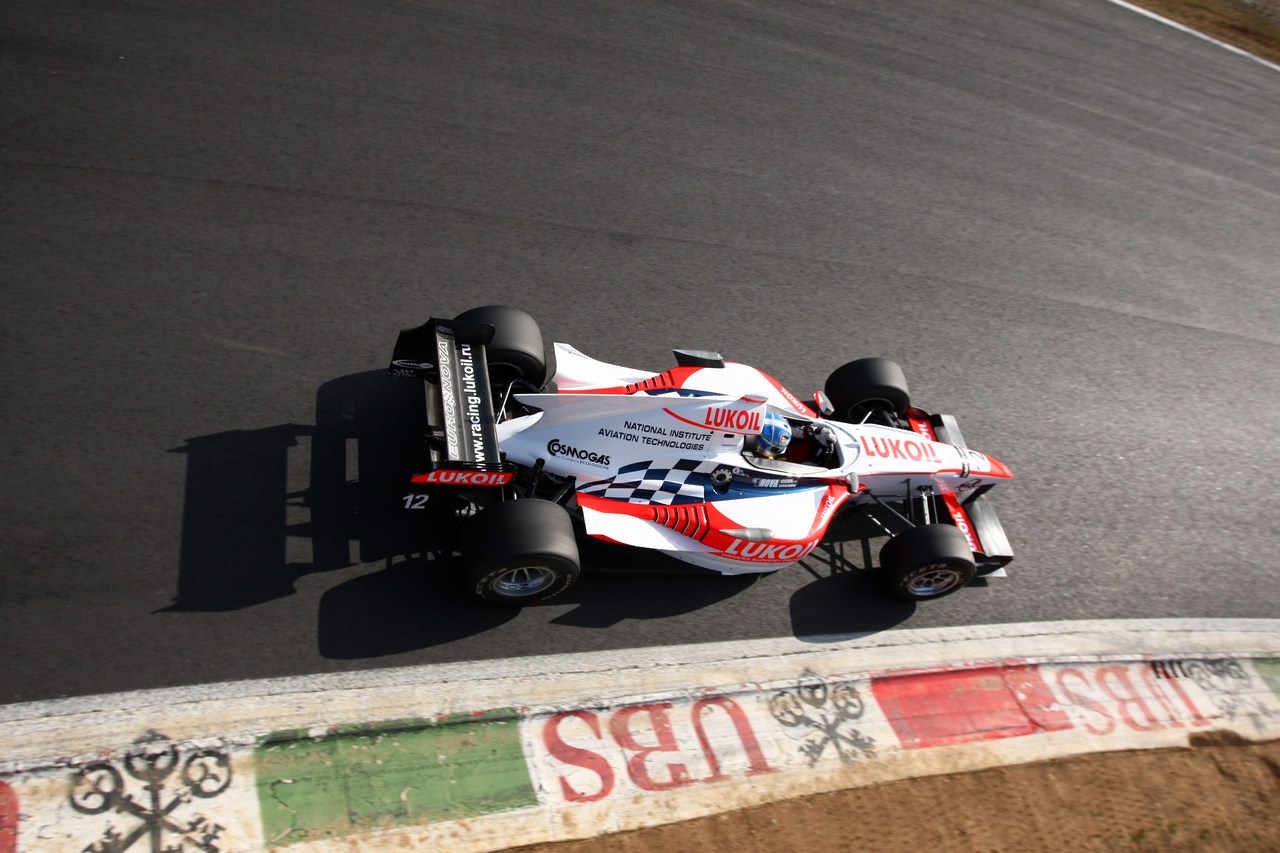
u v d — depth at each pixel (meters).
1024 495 33.84
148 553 23.64
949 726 26.22
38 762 18.77
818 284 39.22
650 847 21.28
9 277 29.14
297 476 26.42
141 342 28.59
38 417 25.72
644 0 52.16
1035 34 63.84
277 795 19.80
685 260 38.16
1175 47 69.38
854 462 28.42
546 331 33.41
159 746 19.81
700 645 25.91
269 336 30.02
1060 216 48.06
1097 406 38.06
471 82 42.88
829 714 25.34
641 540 24.78
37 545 22.98
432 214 36.22
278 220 33.88
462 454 22.95
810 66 52.22
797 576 28.64
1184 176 54.62
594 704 23.38
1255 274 48.75
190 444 26.36
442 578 25.11
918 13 60.88
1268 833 26.20
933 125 51.34
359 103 39.81
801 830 22.59
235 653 22.31
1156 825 25.39
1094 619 30.69
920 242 43.28
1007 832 24.06
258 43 40.78
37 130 33.94
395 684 22.67
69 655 21.28
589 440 25.56
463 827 20.44
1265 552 34.66
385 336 31.25
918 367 37.16
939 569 27.12
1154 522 34.31
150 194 33.19
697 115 45.91
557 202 38.66
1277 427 39.94
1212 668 30.34
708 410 25.83
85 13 39.12
